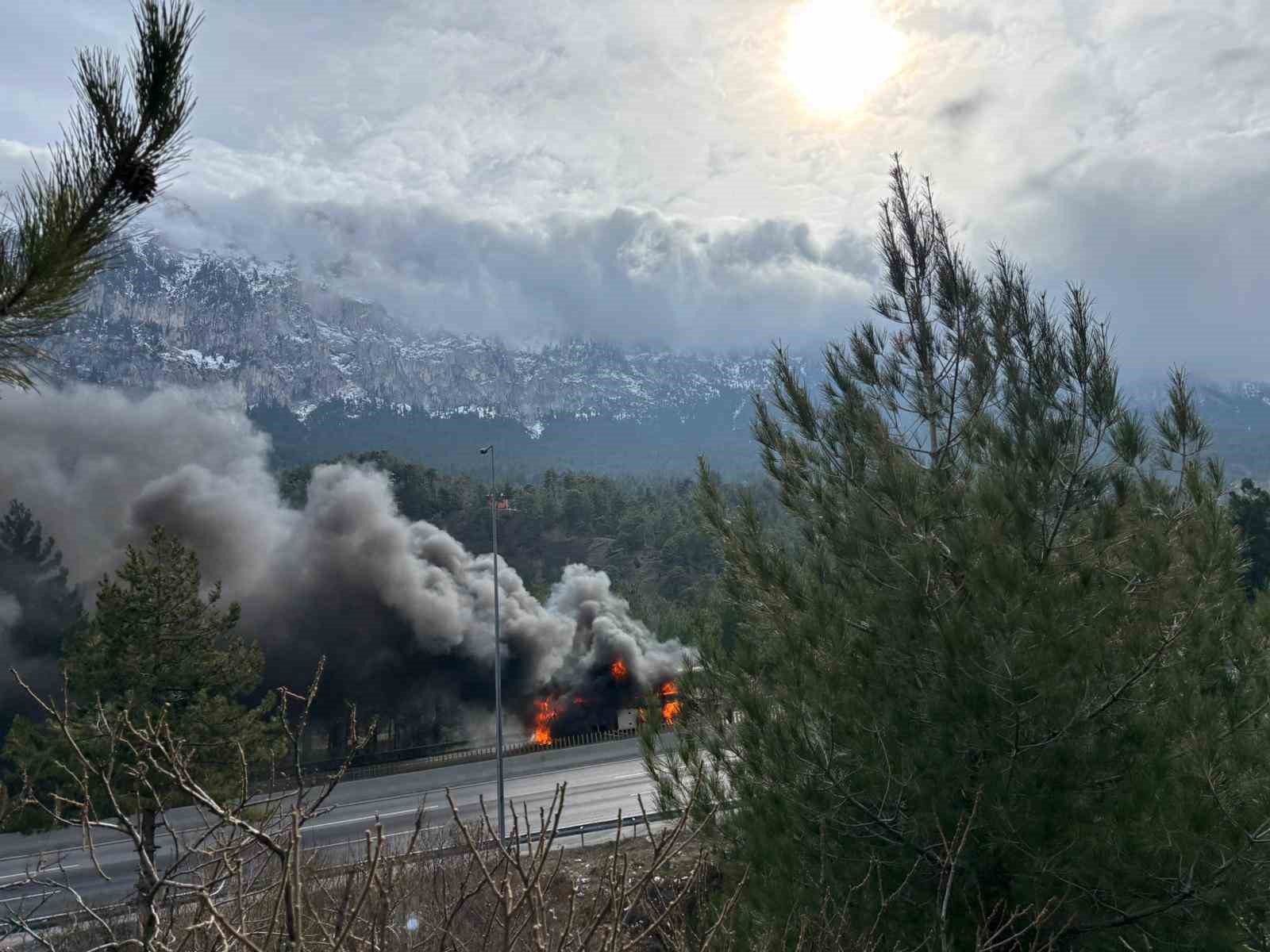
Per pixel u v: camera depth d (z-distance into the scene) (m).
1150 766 7.43
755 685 8.98
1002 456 8.77
